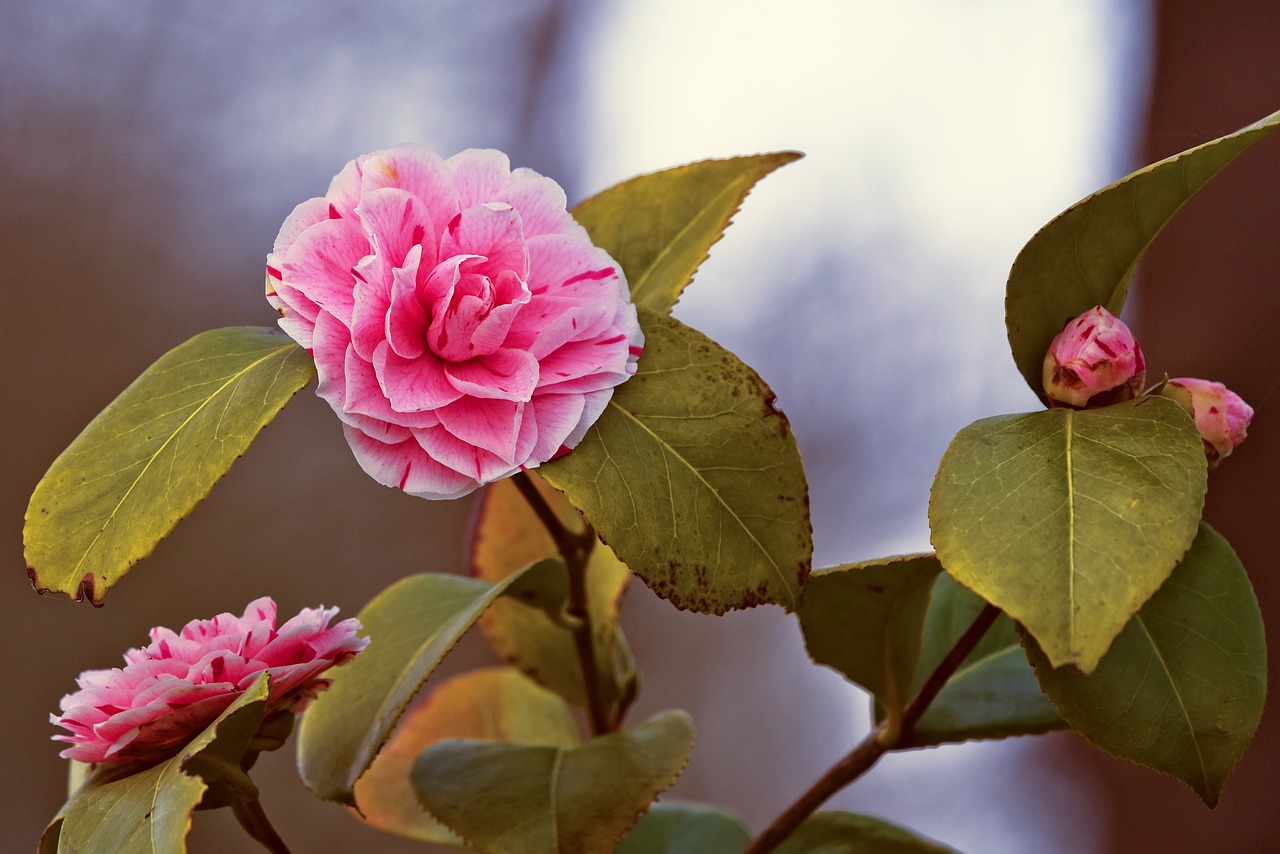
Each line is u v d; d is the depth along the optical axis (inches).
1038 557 38.8
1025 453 39.4
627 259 42.9
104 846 38.6
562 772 42.4
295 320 39.5
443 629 43.1
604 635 44.6
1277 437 77.5
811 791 42.6
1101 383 40.0
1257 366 78.8
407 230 39.8
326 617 40.3
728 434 40.1
